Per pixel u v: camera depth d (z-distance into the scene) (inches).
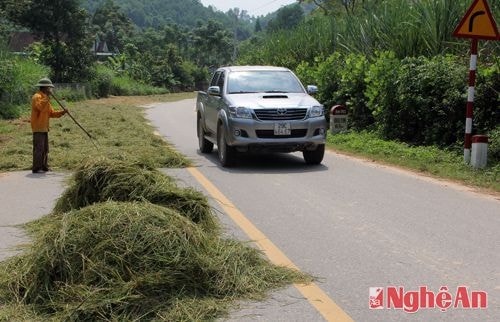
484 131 460.8
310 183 376.5
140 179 248.8
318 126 433.1
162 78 2950.3
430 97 502.6
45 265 178.7
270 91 469.7
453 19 573.3
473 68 416.2
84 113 902.4
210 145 531.2
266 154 524.1
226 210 299.7
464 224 270.5
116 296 166.7
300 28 1034.7
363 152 523.8
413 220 278.5
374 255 224.7
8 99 1016.9
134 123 747.4
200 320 163.5
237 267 195.0
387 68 573.3
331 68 739.4
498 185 357.1
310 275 201.6
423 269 208.2
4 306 172.4
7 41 1282.0
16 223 274.5
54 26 1615.4
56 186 366.9
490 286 191.3
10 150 490.3
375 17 699.4
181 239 185.0
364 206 308.7
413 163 445.7
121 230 182.5
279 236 251.0
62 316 162.6
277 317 167.5
